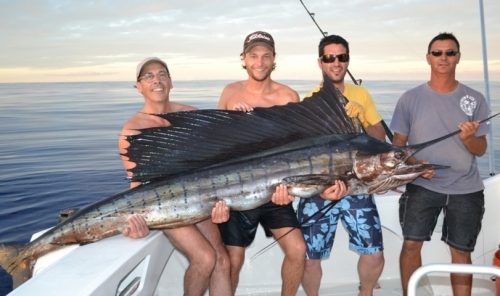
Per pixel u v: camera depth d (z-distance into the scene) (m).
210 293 2.70
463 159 2.79
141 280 2.45
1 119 32.19
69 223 2.35
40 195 9.73
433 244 3.34
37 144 18.84
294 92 3.13
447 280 3.32
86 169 12.86
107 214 2.35
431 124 2.83
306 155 2.48
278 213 2.73
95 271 2.08
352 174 2.50
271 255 3.39
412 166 2.51
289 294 2.78
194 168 2.44
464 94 2.80
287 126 2.54
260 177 2.44
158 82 2.76
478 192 2.83
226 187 2.42
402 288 3.12
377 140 2.57
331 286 3.46
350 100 3.08
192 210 2.40
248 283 3.41
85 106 46.84
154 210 2.36
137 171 2.42
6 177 11.59
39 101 59.25
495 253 2.95
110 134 22.83
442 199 2.83
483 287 3.28
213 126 2.46
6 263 2.36
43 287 1.95
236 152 2.48
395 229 3.31
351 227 2.95
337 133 2.58
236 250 2.76
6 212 8.43
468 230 2.82
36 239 2.36
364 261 2.97
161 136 2.41
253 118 2.50
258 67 2.99
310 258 3.00
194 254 2.51
